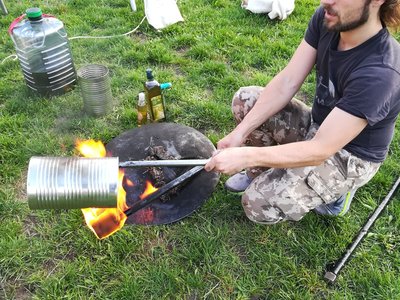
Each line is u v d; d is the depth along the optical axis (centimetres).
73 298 206
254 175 246
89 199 166
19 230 234
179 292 209
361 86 168
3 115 311
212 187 252
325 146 175
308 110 233
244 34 407
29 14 300
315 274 216
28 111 314
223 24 421
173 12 419
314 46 210
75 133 298
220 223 240
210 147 272
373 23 171
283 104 221
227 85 342
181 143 273
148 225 234
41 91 325
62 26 315
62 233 231
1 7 430
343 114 170
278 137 238
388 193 252
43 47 305
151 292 209
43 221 238
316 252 225
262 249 228
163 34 406
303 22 430
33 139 290
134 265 219
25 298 207
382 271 219
